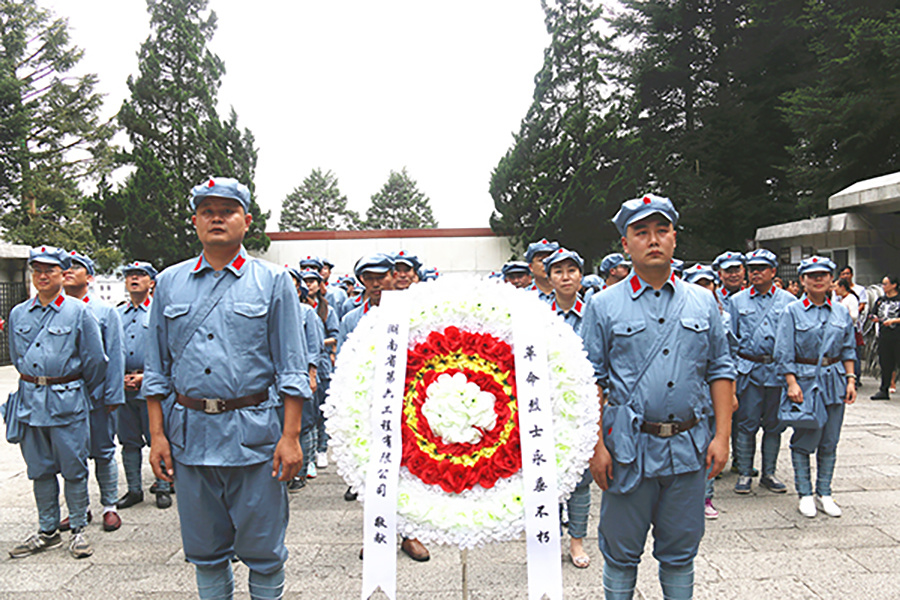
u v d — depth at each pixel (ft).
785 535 13.84
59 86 92.53
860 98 42.65
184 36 74.18
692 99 74.18
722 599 10.96
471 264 67.67
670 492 8.66
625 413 8.69
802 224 41.86
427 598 11.25
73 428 13.08
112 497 14.89
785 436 23.93
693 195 64.75
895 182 34.40
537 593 7.44
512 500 7.61
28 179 87.76
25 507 16.49
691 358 8.70
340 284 30.86
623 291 9.20
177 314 8.90
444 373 8.12
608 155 66.39
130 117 71.36
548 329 8.11
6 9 89.97
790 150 51.03
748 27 64.49
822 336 14.82
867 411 26.96
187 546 8.90
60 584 11.84
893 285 30.27
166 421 9.06
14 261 52.95
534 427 7.73
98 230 67.36
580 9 71.41
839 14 44.62
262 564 8.91
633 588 8.99
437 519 7.50
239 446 8.60
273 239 67.21
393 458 7.75
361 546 13.73
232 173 73.36
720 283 20.75
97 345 13.62
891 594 11.08
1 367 50.44
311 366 18.24
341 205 211.61
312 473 19.57
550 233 65.21
